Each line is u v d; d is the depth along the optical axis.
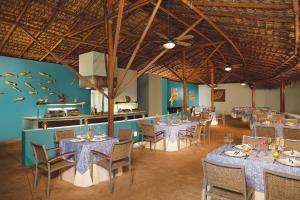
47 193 3.21
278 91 15.91
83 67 7.08
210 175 2.33
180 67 13.38
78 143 3.63
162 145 5.95
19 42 7.45
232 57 10.23
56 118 6.42
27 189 3.44
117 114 7.91
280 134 5.64
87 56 6.94
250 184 2.51
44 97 8.73
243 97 17.33
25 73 8.24
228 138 3.26
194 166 4.58
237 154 2.75
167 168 4.45
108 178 3.85
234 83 17.61
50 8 6.25
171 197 3.16
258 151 2.90
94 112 8.23
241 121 13.20
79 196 3.20
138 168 4.45
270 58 8.22
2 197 3.17
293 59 7.25
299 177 1.80
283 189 1.89
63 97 8.51
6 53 7.83
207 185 2.55
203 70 14.50
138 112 8.97
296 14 3.60
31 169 4.40
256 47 7.14
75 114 7.37
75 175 3.60
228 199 2.26
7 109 7.81
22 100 8.16
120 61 10.36
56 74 9.10
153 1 5.66
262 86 16.56
